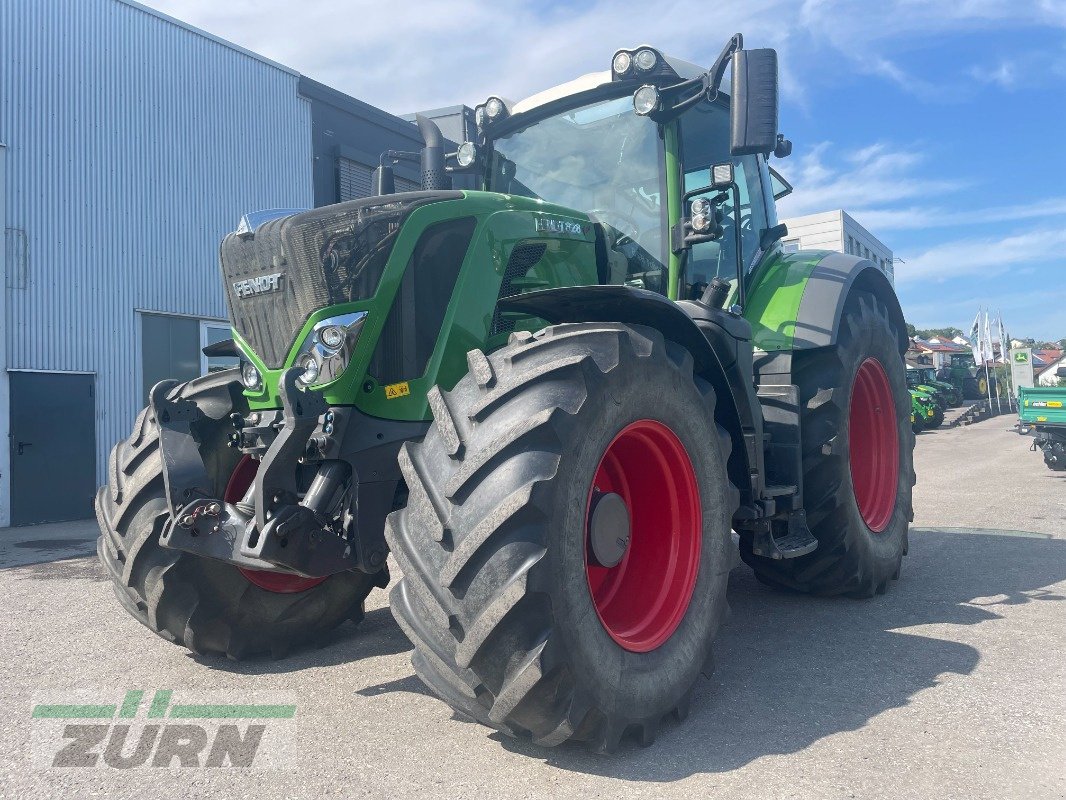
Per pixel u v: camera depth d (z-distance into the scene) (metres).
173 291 11.29
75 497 10.11
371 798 2.06
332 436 2.64
